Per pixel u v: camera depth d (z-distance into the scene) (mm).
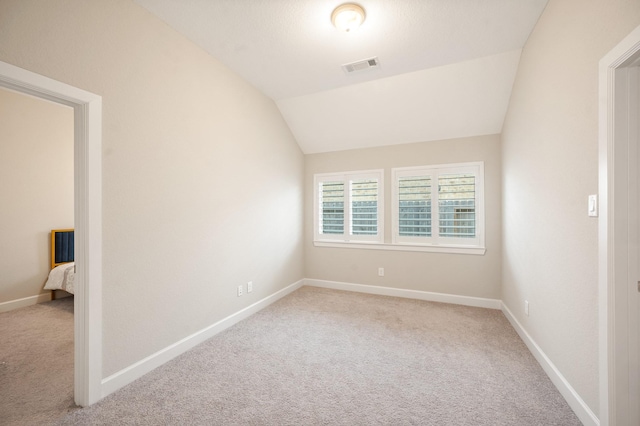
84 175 1590
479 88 2820
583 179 1461
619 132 1214
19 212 3291
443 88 2914
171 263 2143
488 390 1752
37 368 1979
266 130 3320
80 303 1607
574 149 1545
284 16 1977
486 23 2053
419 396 1700
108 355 1721
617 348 1228
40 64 1397
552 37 1788
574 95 1534
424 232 3580
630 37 1086
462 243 3408
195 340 2342
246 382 1844
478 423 1479
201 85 2391
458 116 3168
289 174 3844
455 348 2293
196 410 1579
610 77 1229
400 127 3479
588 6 1389
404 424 1473
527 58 2258
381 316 3004
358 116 3465
